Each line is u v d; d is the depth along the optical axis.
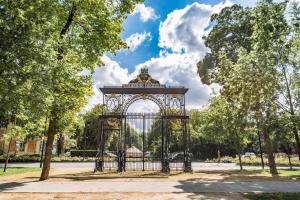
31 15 11.59
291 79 17.08
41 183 14.09
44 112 13.33
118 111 21.12
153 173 19.11
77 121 19.22
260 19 14.04
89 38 17.36
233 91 19.20
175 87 21.28
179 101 21.34
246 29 29.14
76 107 16.62
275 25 13.49
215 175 18.58
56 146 55.88
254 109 18.14
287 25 13.45
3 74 11.47
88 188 12.34
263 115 18.02
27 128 22.75
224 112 27.02
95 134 55.97
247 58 18.08
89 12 17.03
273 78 16.69
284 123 16.72
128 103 21.28
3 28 11.06
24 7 11.53
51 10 12.87
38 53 11.42
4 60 11.29
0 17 10.91
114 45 18.50
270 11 13.62
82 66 16.98
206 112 33.72
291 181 15.22
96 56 17.73
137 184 13.67
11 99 11.92
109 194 10.69
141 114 21.16
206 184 13.76
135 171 20.59
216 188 12.41
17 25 11.27
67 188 12.34
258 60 17.02
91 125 56.16
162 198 9.85
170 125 23.44
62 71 13.15
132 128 28.75
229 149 55.31
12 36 11.21
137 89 21.19
